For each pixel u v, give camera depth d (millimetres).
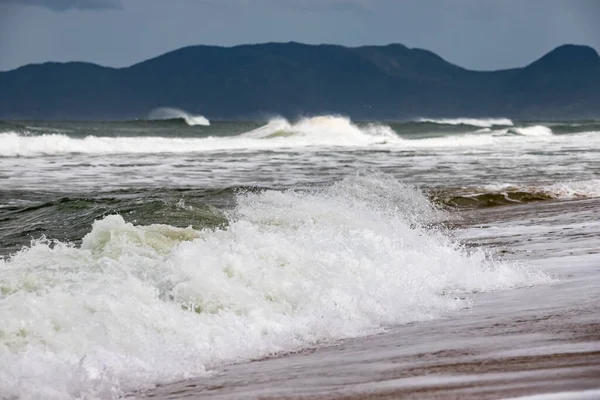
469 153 76250
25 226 27172
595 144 94688
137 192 37625
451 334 11750
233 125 172750
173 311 12141
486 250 21359
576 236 23219
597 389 8203
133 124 169625
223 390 9312
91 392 9250
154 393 9336
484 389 8539
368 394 8711
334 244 17500
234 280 13609
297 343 11758
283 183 45250
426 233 23531
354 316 13031
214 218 27047
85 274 13812
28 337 10648
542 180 46625
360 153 77000
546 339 10719
